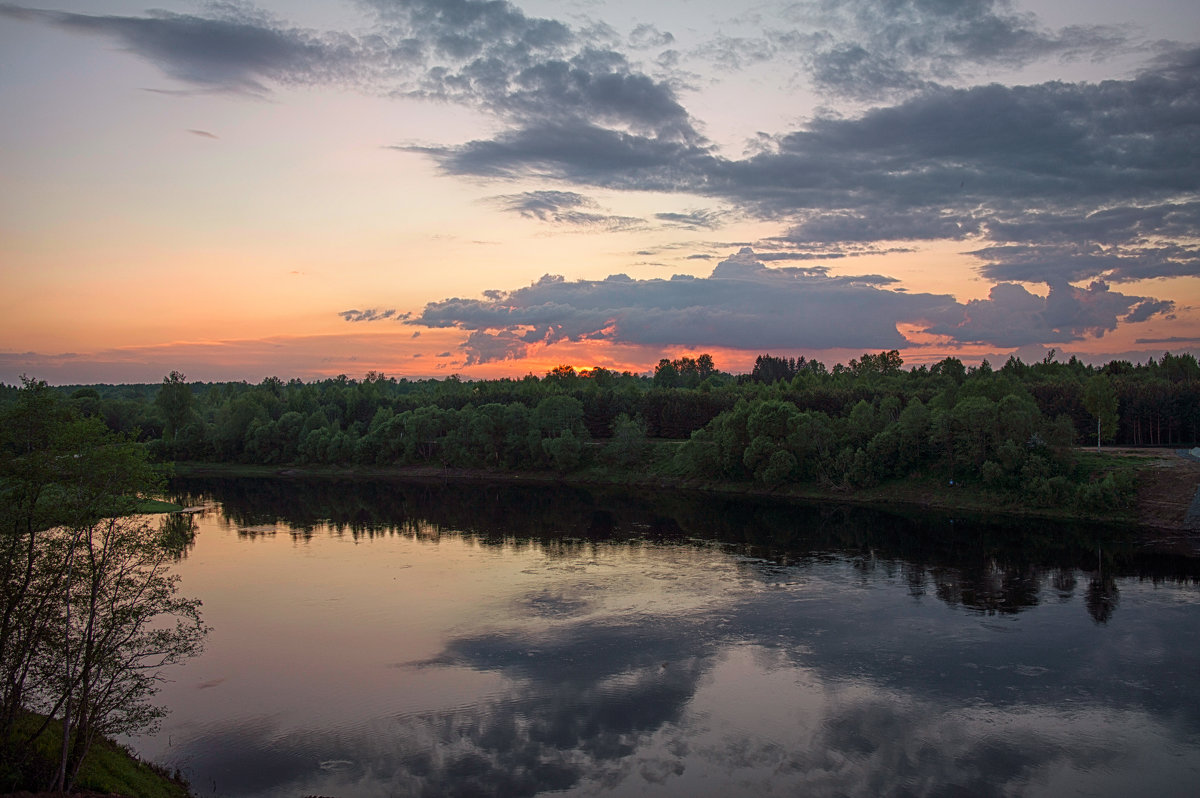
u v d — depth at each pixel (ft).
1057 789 116.16
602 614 199.00
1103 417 403.75
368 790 116.88
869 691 149.48
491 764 124.06
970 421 367.86
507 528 331.36
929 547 280.51
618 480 493.36
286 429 614.75
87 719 104.78
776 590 221.05
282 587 230.07
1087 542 282.56
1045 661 163.43
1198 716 138.10
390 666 165.17
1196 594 212.84
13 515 97.91
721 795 114.83
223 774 121.60
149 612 108.37
